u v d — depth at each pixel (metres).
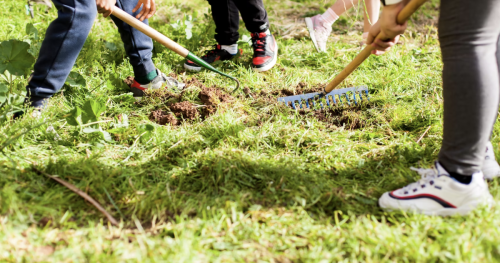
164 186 1.90
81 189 1.79
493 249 1.46
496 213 1.62
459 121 1.51
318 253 1.48
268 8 4.95
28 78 2.62
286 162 2.08
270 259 1.48
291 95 2.87
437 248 1.47
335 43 3.93
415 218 1.64
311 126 2.50
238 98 2.83
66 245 1.49
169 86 2.90
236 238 1.56
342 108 2.75
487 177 1.88
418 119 2.56
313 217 1.73
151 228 1.63
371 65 3.42
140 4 2.51
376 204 1.80
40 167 1.93
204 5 5.05
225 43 3.39
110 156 2.14
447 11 1.49
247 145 2.33
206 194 1.85
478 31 1.45
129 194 1.81
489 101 1.47
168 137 2.32
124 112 2.61
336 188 1.88
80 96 2.67
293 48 3.80
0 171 1.84
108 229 1.60
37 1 4.20
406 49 3.75
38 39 3.34
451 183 1.59
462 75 1.47
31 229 1.54
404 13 1.65
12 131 2.09
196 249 1.49
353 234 1.57
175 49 2.58
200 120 2.56
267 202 1.81
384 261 1.44
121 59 3.41
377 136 2.44
